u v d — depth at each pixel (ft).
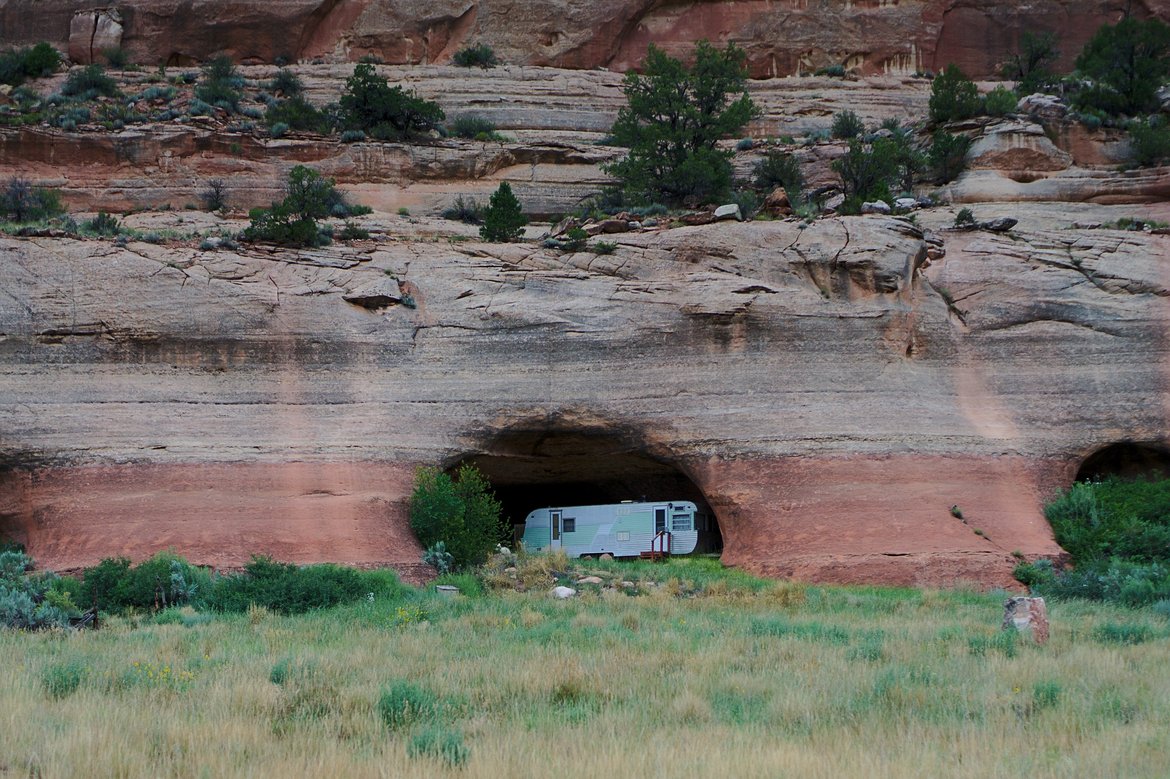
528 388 164.76
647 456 168.96
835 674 86.69
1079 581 141.69
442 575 148.46
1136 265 178.09
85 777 59.93
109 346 160.25
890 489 156.46
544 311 167.73
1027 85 280.10
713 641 102.22
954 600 135.13
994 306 173.37
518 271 172.76
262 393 160.86
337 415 161.38
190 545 147.33
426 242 181.37
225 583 131.34
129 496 151.84
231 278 166.09
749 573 153.17
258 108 291.79
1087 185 241.14
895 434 160.15
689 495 183.32
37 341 159.63
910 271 171.01
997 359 170.91
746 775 60.49
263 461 156.04
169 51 327.26
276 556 147.74
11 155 261.44
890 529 152.66
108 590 128.06
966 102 263.08
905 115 310.45
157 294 162.61
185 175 263.29
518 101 302.45
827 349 165.27
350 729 71.10
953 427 162.61
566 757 63.93
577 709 76.54
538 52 329.31
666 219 187.52
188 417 157.89
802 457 158.81
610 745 65.67
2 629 107.76
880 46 333.42
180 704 76.02
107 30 325.83
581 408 164.14
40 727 68.44
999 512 156.76
